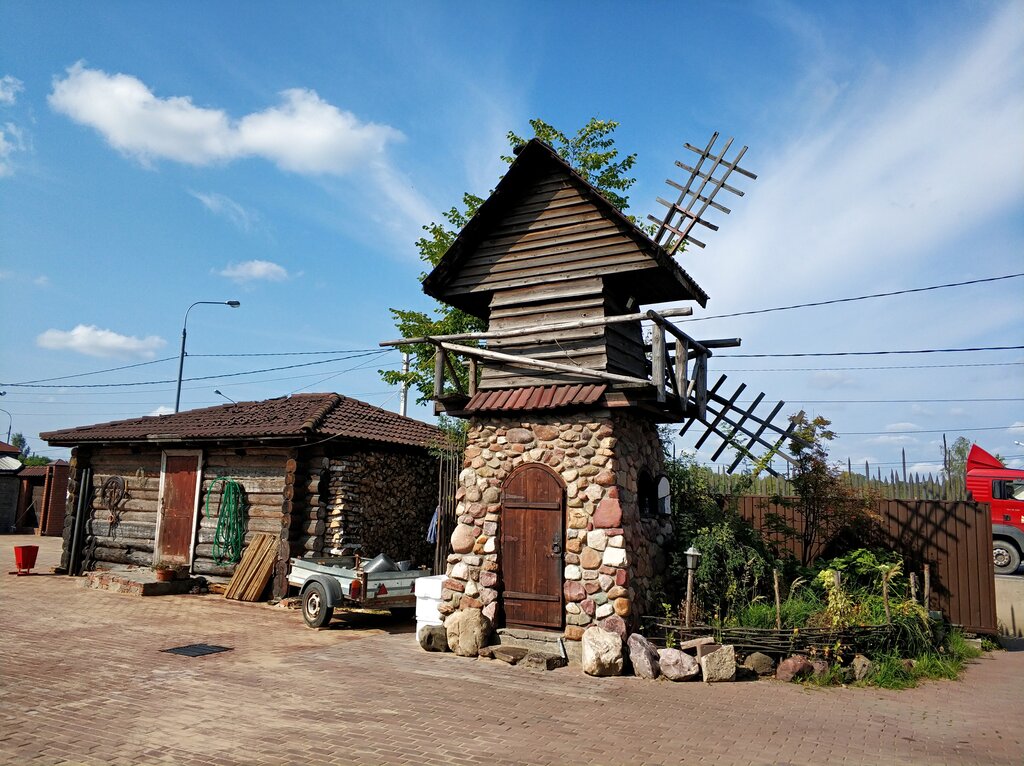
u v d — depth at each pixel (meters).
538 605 9.59
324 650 9.77
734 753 5.82
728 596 9.51
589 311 10.20
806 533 12.33
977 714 7.18
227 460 15.67
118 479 17.52
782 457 11.81
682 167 12.55
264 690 7.54
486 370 10.88
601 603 9.05
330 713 6.73
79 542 17.83
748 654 8.62
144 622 11.55
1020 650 11.04
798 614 9.13
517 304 10.83
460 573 10.16
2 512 32.50
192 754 5.55
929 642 9.40
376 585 11.65
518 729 6.37
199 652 9.41
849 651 8.67
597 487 9.42
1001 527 16.31
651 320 9.32
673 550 10.55
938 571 11.55
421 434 17.02
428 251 17.77
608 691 7.79
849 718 6.91
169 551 16.16
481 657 9.34
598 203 10.10
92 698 7.11
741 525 11.21
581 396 9.61
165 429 16.58
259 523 14.88
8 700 6.95
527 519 9.86
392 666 8.85
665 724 6.59
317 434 13.77
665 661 8.36
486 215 10.98
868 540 12.02
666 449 12.81
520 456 10.12
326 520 14.22
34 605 12.96
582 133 17.95
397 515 15.84
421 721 6.55
